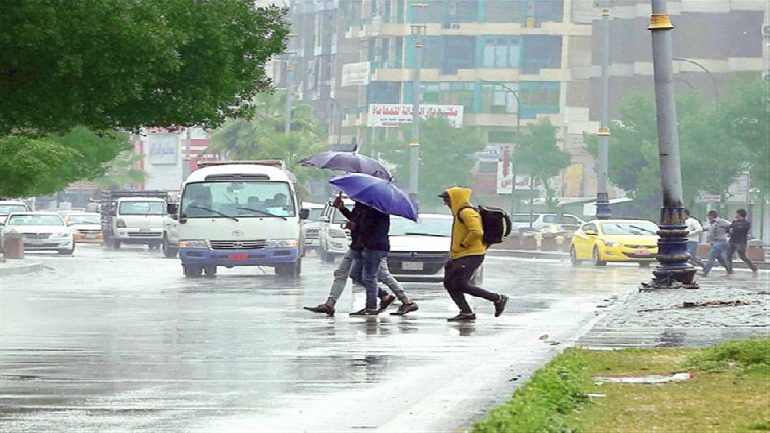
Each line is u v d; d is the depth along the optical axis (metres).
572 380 25.69
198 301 58.59
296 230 80.00
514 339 40.25
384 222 49.25
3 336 41.44
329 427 22.94
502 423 18.72
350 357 34.88
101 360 34.22
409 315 50.09
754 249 116.31
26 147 88.50
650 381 26.59
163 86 41.75
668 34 61.41
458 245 47.47
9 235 110.12
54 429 22.84
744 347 30.11
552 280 80.31
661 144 61.56
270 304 56.53
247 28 45.56
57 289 68.19
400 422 22.38
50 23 36.00
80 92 37.66
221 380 29.84
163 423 23.52
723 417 20.73
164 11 41.25
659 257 61.59
